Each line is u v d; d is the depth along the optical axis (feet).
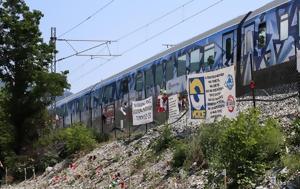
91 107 123.44
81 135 94.58
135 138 76.59
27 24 116.47
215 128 48.70
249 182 36.81
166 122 68.74
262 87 64.39
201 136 49.49
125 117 99.25
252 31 68.03
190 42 83.87
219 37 75.51
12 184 101.09
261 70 65.26
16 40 116.67
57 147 106.83
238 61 70.08
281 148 39.27
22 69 117.19
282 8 62.49
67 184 73.05
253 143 37.68
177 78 85.97
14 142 114.52
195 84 53.72
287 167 35.76
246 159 37.88
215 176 41.19
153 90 94.12
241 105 61.16
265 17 65.82
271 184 34.88
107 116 103.45
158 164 55.77
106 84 115.65
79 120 132.26
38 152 107.86
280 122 46.03
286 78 59.72
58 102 155.53
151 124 81.25
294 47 59.31
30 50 117.19
